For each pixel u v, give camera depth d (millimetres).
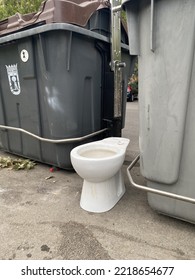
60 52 1714
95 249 1172
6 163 2332
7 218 1438
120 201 1616
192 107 1083
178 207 1263
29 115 2137
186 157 1159
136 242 1216
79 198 1672
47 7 1757
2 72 2230
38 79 1941
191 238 1239
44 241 1231
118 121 2256
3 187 1868
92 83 2047
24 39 1857
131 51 1211
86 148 1643
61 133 1906
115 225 1355
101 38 1975
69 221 1400
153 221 1387
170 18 1020
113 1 1939
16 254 1146
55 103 1847
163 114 1158
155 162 1248
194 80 1048
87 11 1902
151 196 1363
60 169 2219
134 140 3125
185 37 1007
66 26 1614
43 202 1627
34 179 2014
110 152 1633
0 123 2449
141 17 1141
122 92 2320
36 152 2234
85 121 2049
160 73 1115
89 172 1402
